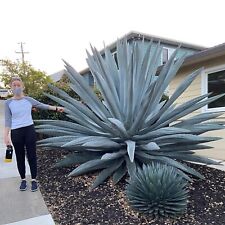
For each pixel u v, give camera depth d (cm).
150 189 265
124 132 346
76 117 402
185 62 621
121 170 359
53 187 352
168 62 362
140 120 343
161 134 343
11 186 362
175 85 728
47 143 389
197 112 645
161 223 259
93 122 396
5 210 296
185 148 368
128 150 313
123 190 329
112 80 416
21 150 339
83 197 318
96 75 380
